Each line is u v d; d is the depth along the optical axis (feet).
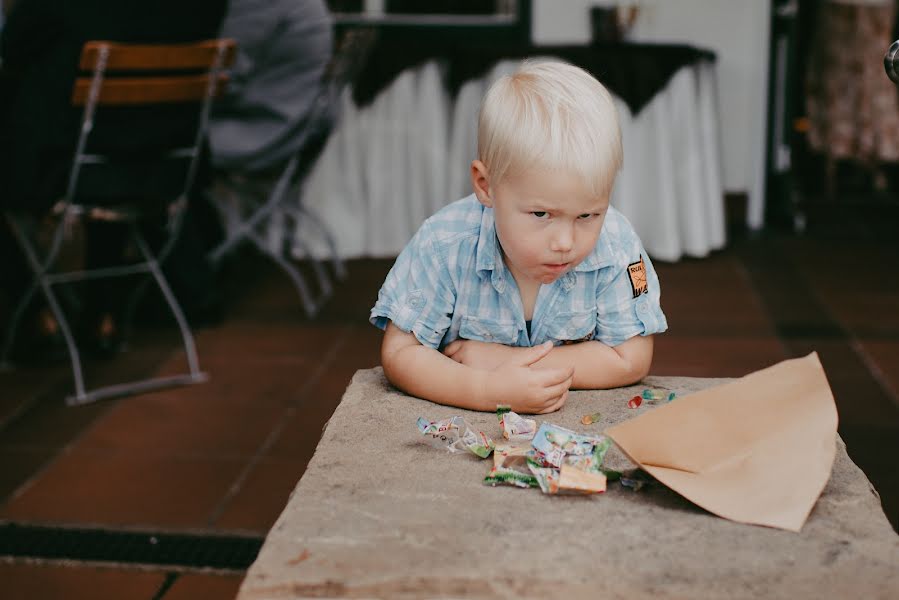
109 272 10.16
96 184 9.33
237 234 12.32
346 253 14.47
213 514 7.32
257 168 12.35
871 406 9.14
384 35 16.47
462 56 13.74
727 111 15.96
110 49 8.75
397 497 3.09
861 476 3.20
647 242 14.08
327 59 12.18
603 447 3.25
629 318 4.13
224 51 9.61
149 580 6.46
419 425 3.47
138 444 8.52
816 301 12.31
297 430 8.79
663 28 15.88
